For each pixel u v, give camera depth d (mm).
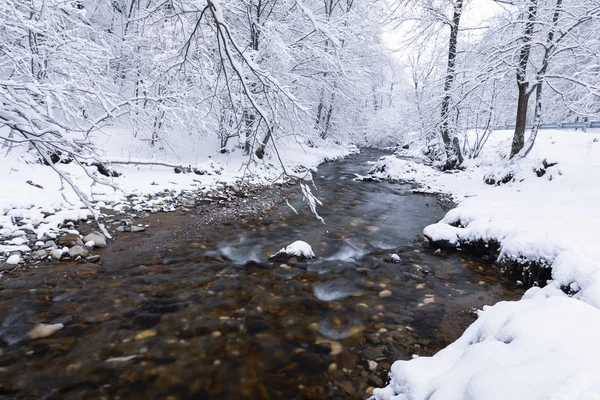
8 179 6641
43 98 3076
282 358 2990
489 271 5086
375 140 35406
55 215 5711
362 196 11000
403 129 15023
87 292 3912
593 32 9445
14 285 3928
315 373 2816
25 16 5426
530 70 11234
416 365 2283
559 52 10094
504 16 10641
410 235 7059
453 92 12141
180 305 3781
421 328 3539
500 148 13023
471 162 13742
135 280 4289
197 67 4125
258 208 8367
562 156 9273
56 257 4609
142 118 6102
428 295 4305
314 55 13141
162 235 5914
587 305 2205
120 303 3744
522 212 6309
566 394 1421
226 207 8109
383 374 2822
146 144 11781
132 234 5797
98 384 2596
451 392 1797
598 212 5688
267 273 4773
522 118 10875
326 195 10867
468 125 14367
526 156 10477
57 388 2541
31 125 2334
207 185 9734
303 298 4113
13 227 5070
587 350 1750
